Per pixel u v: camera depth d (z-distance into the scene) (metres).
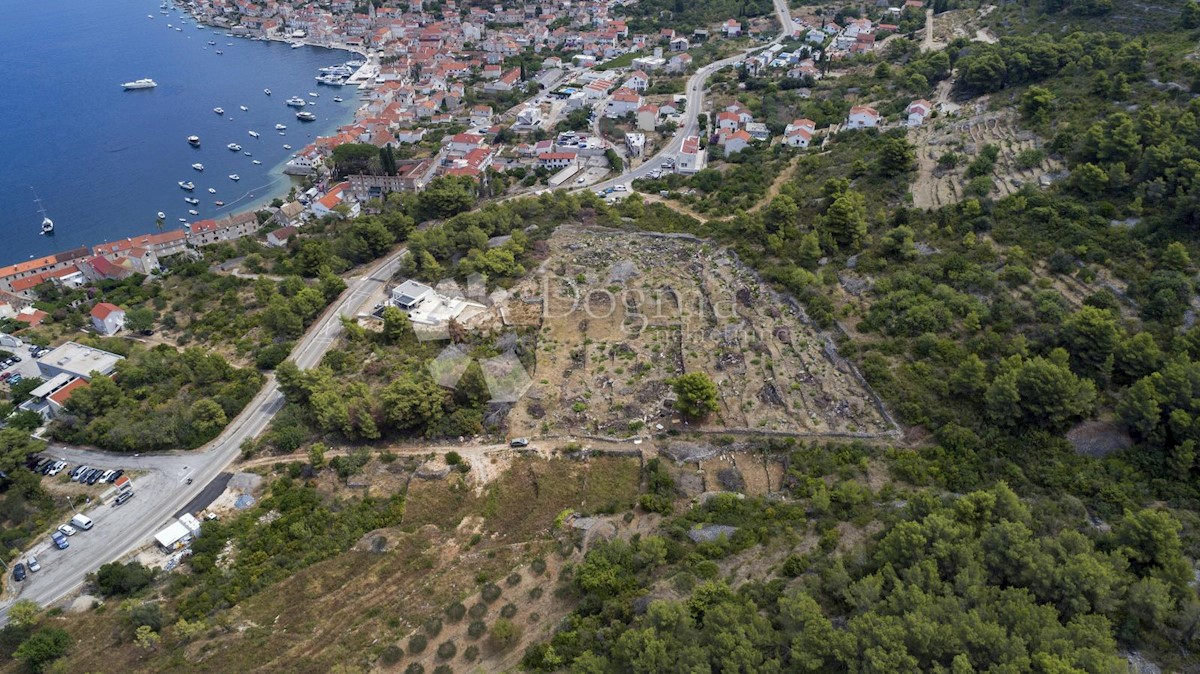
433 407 111.69
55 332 152.75
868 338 111.88
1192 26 166.62
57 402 123.31
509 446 107.44
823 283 123.94
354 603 85.31
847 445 98.12
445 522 98.69
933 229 127.06
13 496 105.31
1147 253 109.56
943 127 163.88
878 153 155.62
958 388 98.44
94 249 185.75
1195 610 64.56
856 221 128.75
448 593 84.50
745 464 100.00
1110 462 87.94
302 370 126.12
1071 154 132.88
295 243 177.12
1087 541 71.00
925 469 91.88
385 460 108.38
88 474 110.62
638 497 97.50
